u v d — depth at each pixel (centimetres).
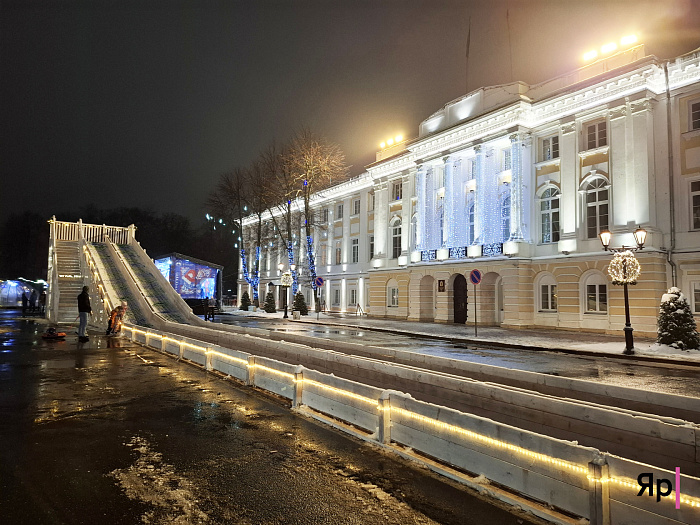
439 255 3089
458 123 3000
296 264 4997
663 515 302
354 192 4422
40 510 387
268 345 1234
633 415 516
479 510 391
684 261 2077
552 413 551
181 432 606
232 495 419
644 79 2181
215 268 3884
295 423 650
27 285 4741
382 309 3741
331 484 444
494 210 2870
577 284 2386
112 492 424
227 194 5288
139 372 1048
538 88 2750
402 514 384
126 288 2541
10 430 611
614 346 1752
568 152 2494
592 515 338
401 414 540
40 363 1159
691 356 1461
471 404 661
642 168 2173
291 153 4241
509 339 2003
